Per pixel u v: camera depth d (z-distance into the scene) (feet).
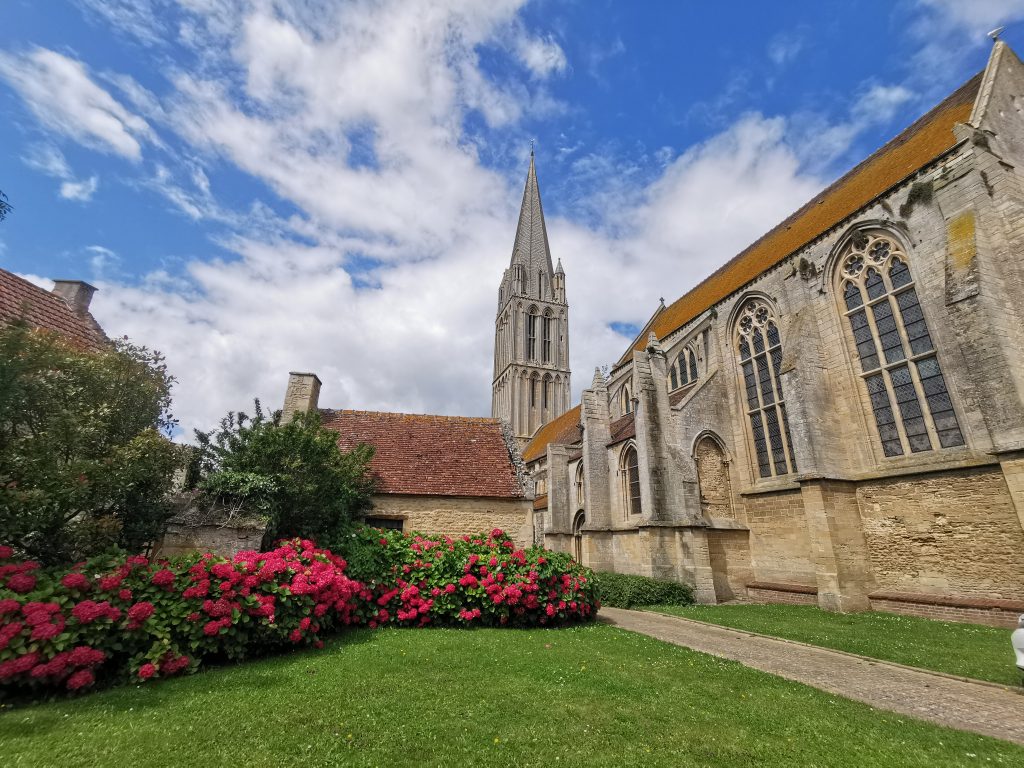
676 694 22.61
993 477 48.83
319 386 69.97
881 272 62.23
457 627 38.75
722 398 83.25
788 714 20.35
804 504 61.36
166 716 17.67
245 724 17.10
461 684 22.68
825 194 87.45
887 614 53.21
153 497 35.73
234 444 44.29
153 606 23.39
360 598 37.06
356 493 52.70
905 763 15.88
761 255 89.61
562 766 14.84
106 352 35.83
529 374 240.53
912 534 55.11
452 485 62.39
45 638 19.58
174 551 35.35
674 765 15.17
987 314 48.62
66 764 13.78
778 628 44.73
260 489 40.22
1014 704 23.67
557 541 105.91
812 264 70.54
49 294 54.29
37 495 26.08
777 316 75.87
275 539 40.91
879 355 61.21
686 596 65.51
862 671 30.04
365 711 18.76
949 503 52.11
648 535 72.18
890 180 65.57
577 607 42.91
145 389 34.99
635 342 128.77
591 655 29.91
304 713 18.31
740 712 20.44
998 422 47.03
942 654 33.68
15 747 14.73
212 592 25.72
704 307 97.14
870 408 61.72
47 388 28.68
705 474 78.33
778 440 74.28
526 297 251.19
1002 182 52.24
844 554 57.67
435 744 16.05
